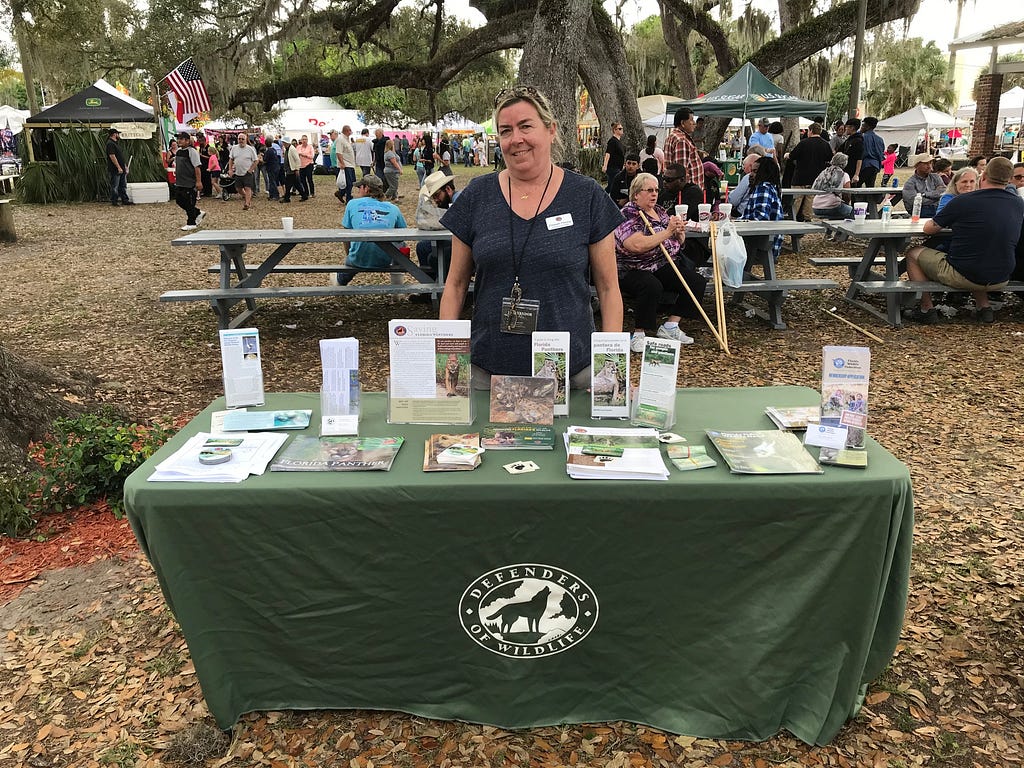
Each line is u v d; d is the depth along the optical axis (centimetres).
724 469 192
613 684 208
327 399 221
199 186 1889
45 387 427
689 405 245
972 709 218
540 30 1189
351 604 198
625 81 1636
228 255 624
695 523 188
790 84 2108
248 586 195
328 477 189
